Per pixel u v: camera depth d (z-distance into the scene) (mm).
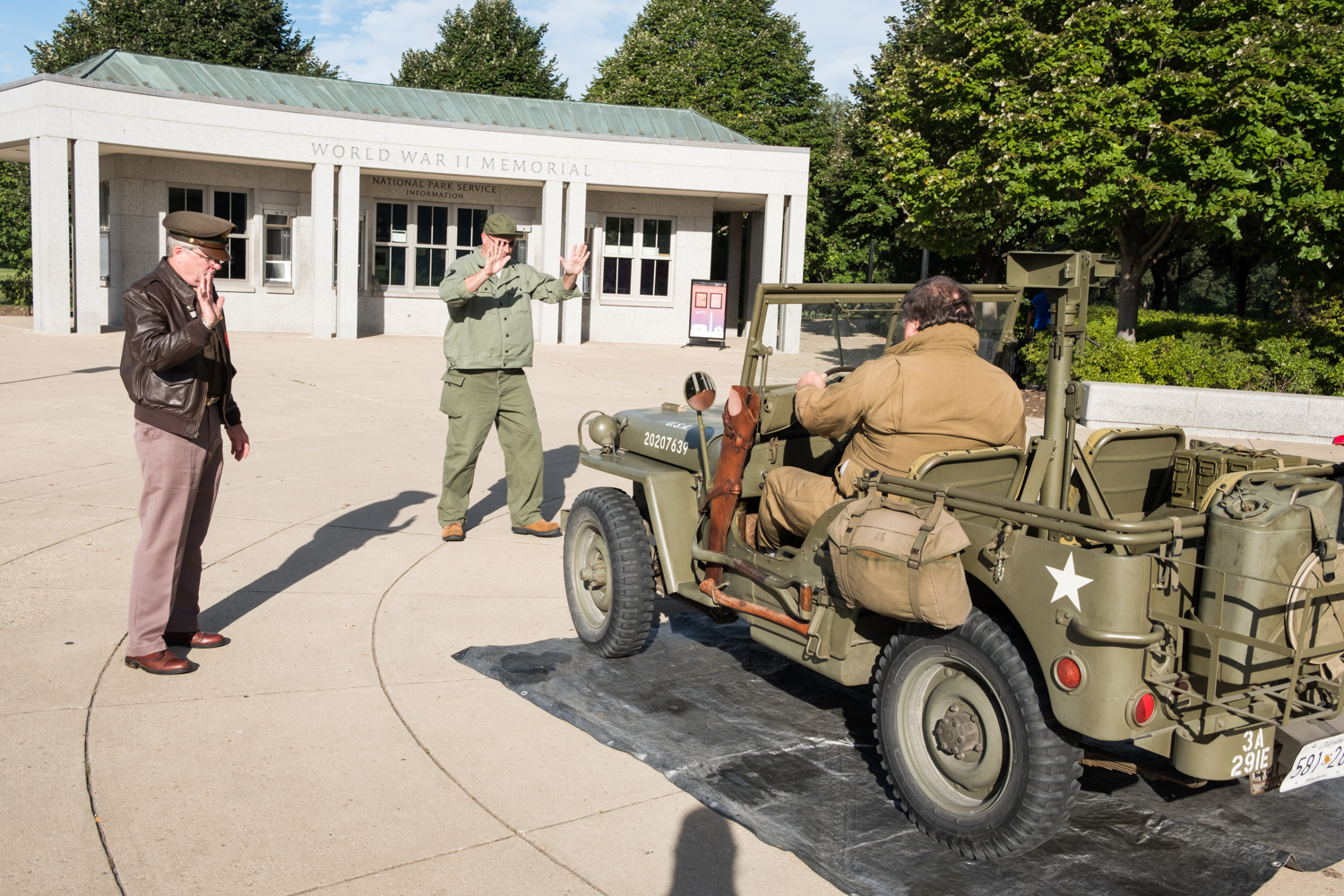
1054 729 3096
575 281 7094
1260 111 12977
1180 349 14602
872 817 3580
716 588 4449
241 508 7621
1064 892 3139
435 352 18672
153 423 4414
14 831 3303
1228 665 2914
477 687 4641
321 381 14305
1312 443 12758
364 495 8133
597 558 5152
